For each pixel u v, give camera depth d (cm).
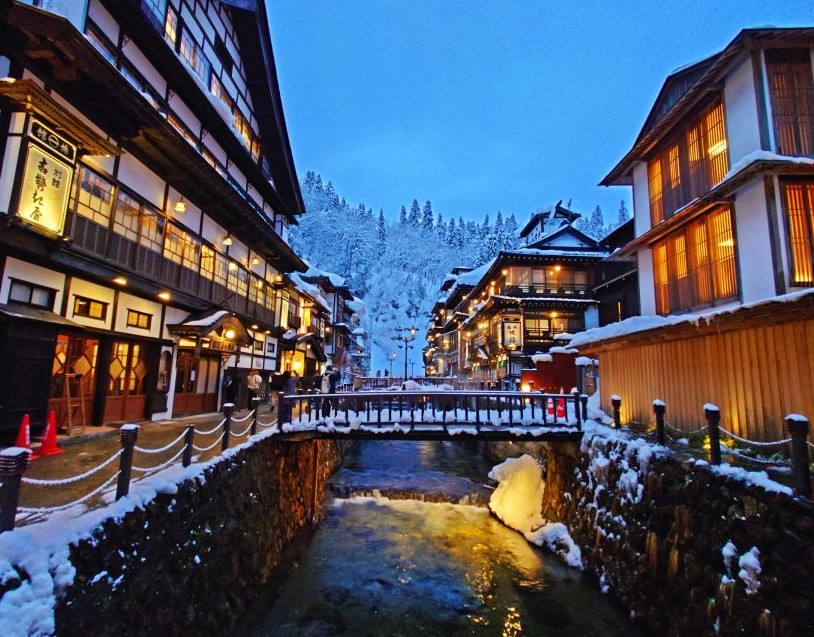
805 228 962
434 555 1126
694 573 655
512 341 3262
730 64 1096
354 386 3484
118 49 1090
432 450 2634
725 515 614
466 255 17112
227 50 1759
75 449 841
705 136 1225
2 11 715
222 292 1694
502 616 848
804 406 707
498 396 1226
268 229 1844
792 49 1048
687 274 1274
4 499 384
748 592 545
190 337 1414
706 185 1209
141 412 1266
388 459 2348
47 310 917
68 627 370
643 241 1453
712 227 1172
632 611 800
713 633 598
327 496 1656
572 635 785
